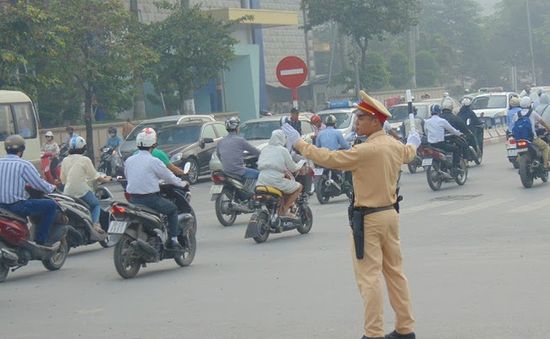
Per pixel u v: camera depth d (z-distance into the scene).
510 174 26.09
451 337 8.60
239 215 20.84
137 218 13.07
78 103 39.16
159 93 41.25
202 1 52.38
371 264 7.91
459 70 90.12
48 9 32.28
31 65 31.59
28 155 27.39
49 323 10.36
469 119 29.25
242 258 14.45
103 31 33.47
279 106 56.84
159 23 38.56
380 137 8.09
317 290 11.27
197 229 18.55
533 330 8.70
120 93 35.12
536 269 11.80
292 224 16.45
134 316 10.43
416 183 25.45
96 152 38.03
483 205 19.33
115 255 12.96
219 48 38.84
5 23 28.16
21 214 13.32
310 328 9.26
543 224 16.02
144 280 12.92
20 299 12.05
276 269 13.09
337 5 45.62
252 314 10.10
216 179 18.70
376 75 48.88
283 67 25.55
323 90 55.84
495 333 8.66
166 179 13.37
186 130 30.89
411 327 8.20
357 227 7.91
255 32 54.75
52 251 13.84
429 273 11.93
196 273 13.24
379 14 45.44
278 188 16.12
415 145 8.54
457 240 14.80
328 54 74.62
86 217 15.19
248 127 29.88
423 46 78.88
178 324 9.84
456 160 23.44
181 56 38.22
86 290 12.43
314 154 7.95
